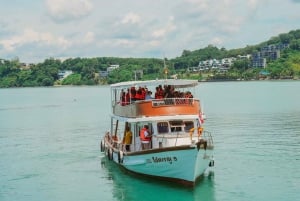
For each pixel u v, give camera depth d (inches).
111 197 1248.8
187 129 1327.5
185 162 1192.8
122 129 2723.9
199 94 6505.9
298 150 1823.3
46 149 2074.3
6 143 2316.7
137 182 1357.0
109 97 7003.0
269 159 1657.2
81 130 2780.5
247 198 1194.6
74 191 1325.0
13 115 4200.3
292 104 4197.8
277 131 2389.3
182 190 1248.2
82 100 6373.0
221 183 1331.2
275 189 1268.5
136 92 1402.6
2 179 1492.4
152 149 1243.2
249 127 2600.9
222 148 1910.7
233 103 4628.4
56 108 4955.7
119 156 1439.5
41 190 1350.9
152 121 1318.9
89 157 1825.8
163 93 1364.4
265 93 6279.5
